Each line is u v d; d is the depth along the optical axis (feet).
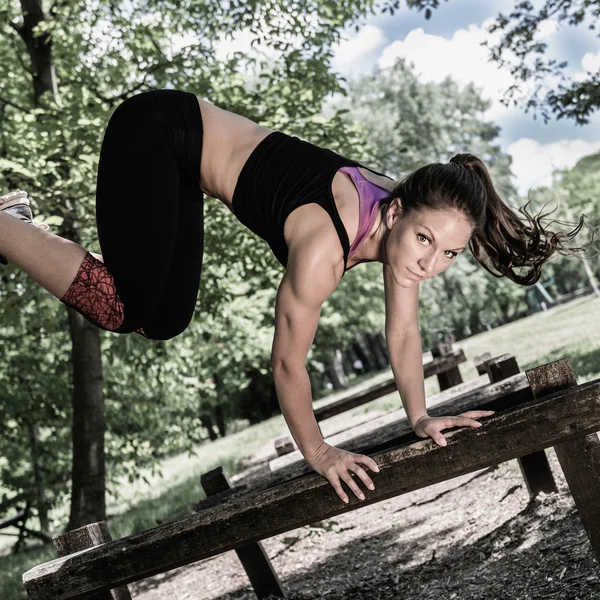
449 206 7.84
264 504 9.62
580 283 205.57
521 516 14.85
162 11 36.70
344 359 175.32
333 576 15.94
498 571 12.55
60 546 11.13
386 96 162.71
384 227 8.43
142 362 39.88
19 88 38.14
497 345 75.15
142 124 9.04
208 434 111.04
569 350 43.73
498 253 8.98
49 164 27.94
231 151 9.07
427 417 9.23
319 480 9.31
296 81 34.53
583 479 9.48
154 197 8.79
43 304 36.83
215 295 34.96
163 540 10.11
